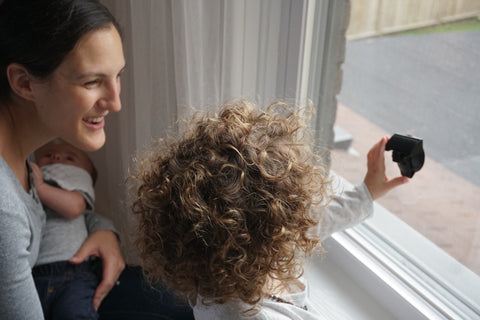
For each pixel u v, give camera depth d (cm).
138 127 119
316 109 119
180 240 75
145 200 80
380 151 93
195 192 74
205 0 101
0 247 82
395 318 106
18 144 95
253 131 80
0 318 86
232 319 79
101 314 118
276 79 112
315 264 119
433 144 100
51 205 121
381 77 106
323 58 113
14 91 83
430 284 105
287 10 104
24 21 76
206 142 79
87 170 136
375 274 108
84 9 76
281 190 74
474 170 94
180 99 109
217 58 107
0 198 82
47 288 112
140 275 127
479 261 97
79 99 81
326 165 124
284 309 82
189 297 86
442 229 102
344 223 96
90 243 122
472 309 99
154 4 105
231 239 72
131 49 117
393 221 112
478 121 90
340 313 107
